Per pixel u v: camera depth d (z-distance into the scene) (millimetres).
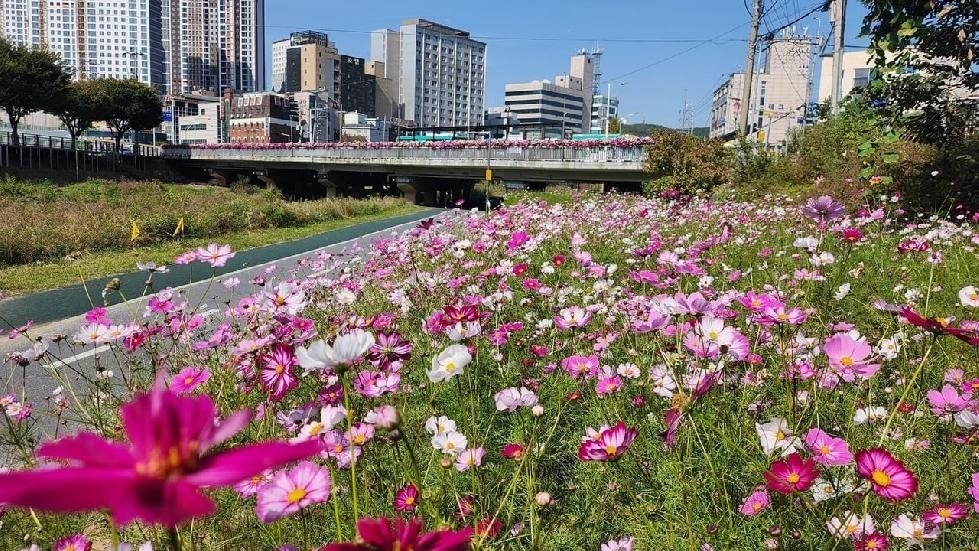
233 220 17594
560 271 4777
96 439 559
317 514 1947
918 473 1914
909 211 8344
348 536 1714
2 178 36594
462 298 3428
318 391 2242
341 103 112312
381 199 33625
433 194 36344
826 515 1614
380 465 2154
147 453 531
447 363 1711
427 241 5879
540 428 2420
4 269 10828
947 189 8258
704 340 1901
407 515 1691
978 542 1657
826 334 3023
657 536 1827
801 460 1383
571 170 27484
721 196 14586
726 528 1746
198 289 8250
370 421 1772
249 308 2754
